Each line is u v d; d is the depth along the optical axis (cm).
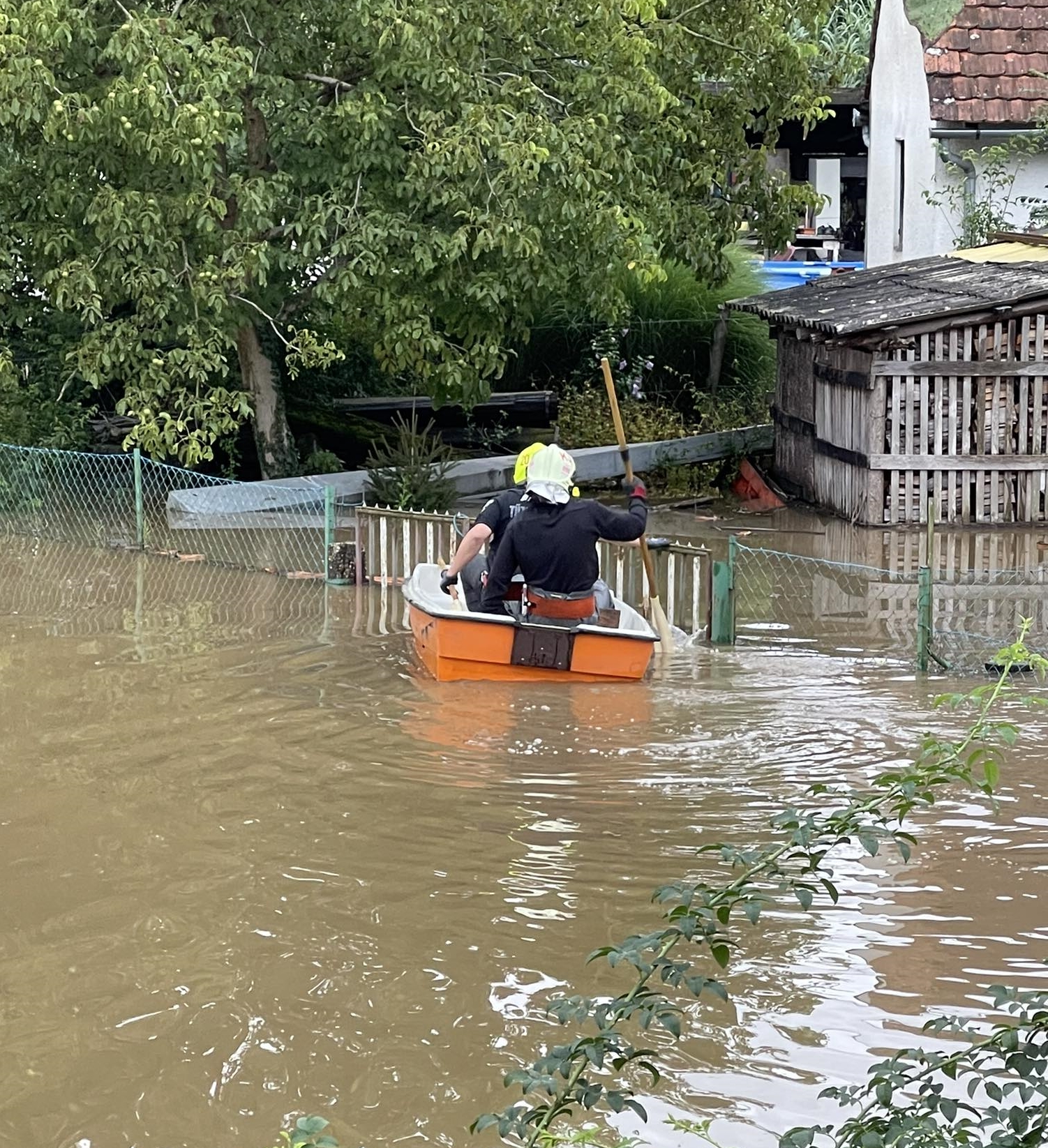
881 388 1661
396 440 2056
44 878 714
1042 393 1669
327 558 1419
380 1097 522
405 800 814
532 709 984
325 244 1711
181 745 913
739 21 1923
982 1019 570
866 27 3497
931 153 2261
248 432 2008
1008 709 966
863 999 588
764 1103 515
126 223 1552
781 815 366
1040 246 1916
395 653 1141
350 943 640
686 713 972
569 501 1065
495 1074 536
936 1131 344
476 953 629
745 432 2048
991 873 711
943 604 1298
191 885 703
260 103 1711
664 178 1934
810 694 1019
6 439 1733
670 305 2258
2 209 1641
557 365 2298
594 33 1648
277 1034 564
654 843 748
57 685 1050
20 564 1473
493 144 1559
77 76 1594
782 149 3064
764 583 1387
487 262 1677
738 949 632
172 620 1252
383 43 1541
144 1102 521
